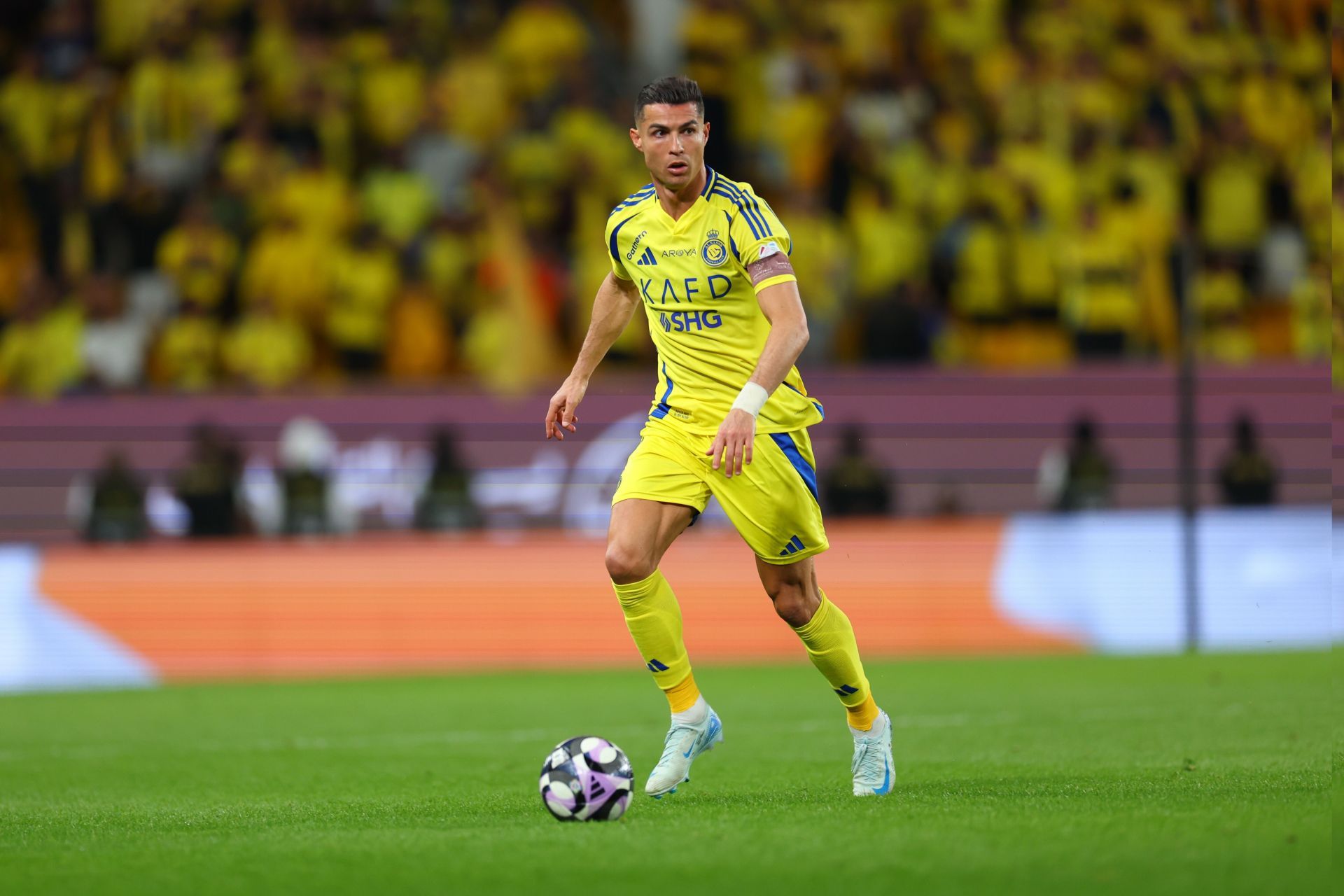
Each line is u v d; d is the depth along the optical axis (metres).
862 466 45.50
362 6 57.28
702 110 16.89
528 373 50.66
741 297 17.03
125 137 55.44
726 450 15.94
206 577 42.84
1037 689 33.28
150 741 27.14
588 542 44.41
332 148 54.25
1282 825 14.23
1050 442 45.81
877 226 53.91
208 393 44.09
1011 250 52.69
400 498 44.34
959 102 59.06
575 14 59.31
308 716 31.00
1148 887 11.52
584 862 13.01
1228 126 58.56
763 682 36.75
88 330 51.06
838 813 15.63
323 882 12.55
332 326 50.94
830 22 58.56
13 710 33.38
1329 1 61.28
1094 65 59.28
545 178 53.91
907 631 44.62
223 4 57.16
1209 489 45.78
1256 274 57.09
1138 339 53.22
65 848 14.86
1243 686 32.94
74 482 43.34
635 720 28.89
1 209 56.34
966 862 12.56
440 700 33.88
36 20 59.62
